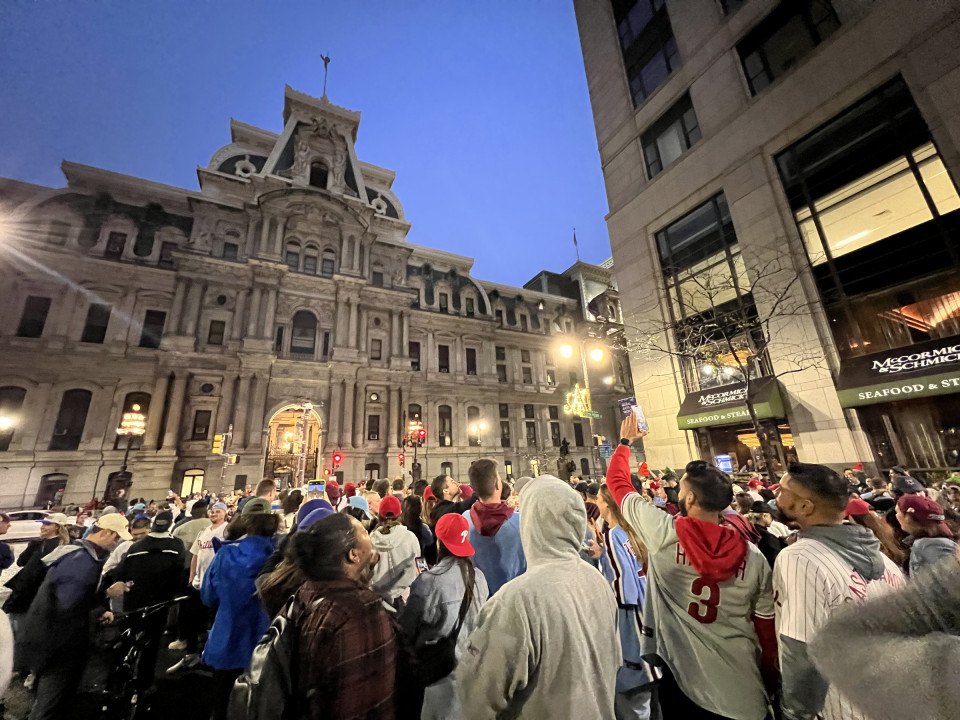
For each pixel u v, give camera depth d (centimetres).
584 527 233
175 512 1634
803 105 1493
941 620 76
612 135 2328
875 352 1291
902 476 821
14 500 2245
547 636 190
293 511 723
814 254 1448
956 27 1184
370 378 3322
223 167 3409
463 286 4278
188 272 2870
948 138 1173
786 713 219
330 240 3438
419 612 273
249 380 2878
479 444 3712
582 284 5131
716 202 1766
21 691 509
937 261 1191
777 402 1426
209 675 556
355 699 194
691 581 262
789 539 422
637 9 2278
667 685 296
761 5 1669
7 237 2536
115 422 2556
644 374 1958
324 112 3878
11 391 2406
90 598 442
